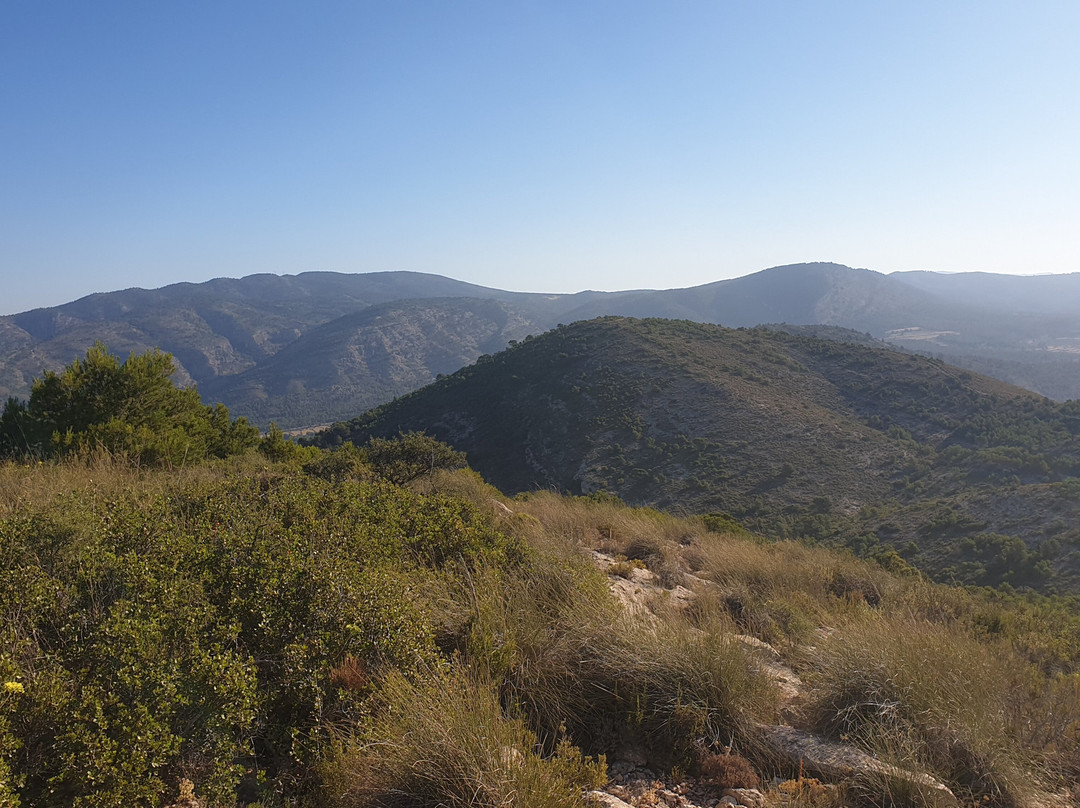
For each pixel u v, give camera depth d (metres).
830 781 3.20
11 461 8.52
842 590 8.19
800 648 5.05
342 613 3.55
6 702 2.36
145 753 2.41
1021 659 5.45
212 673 2.76
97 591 3.46
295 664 3.10
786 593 7.36
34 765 2.38
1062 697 4.32
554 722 3.45
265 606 3.50
